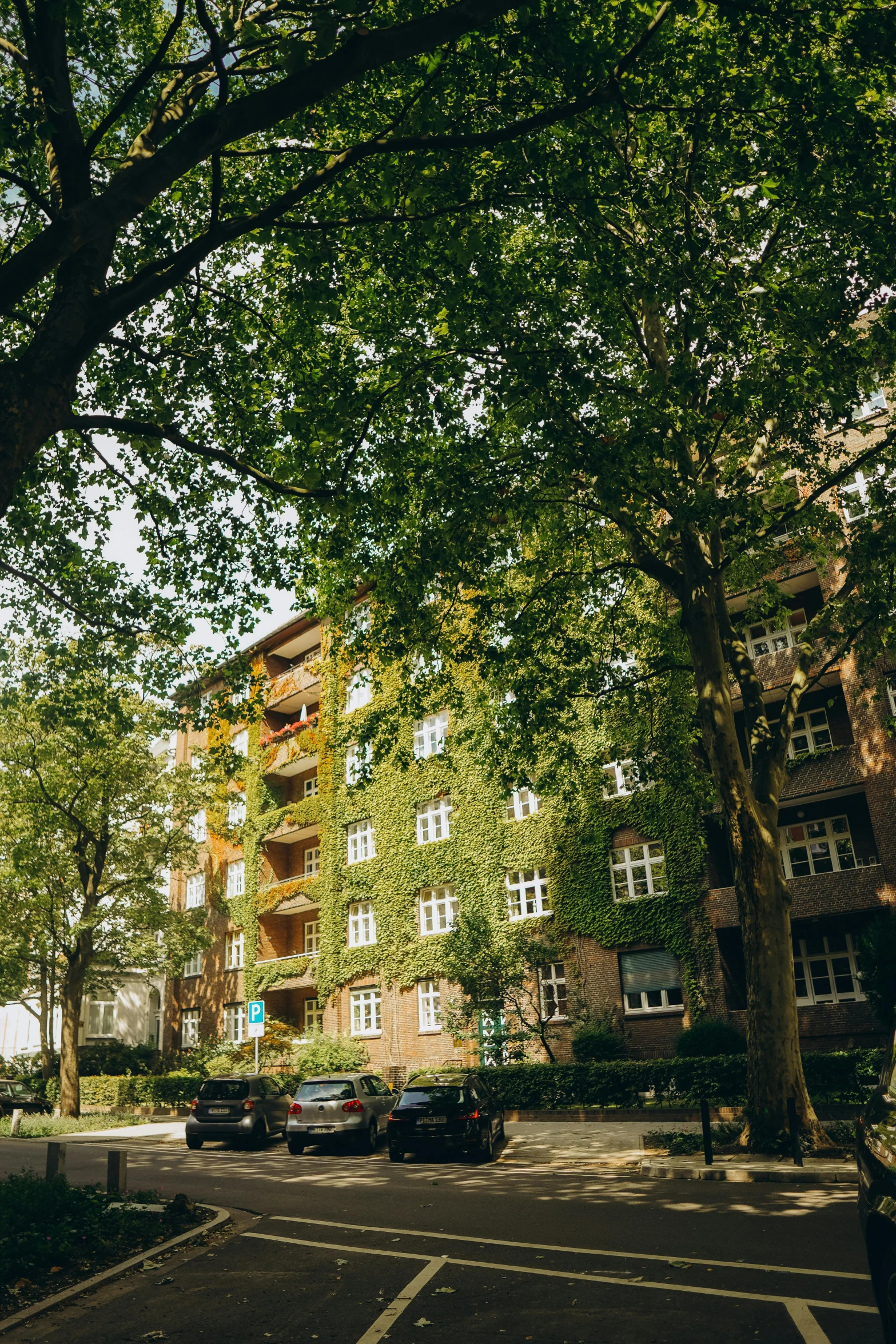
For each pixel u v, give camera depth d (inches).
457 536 559.2
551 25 339.0
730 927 959.0
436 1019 1213.7
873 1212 172.4
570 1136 714.8
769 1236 329.4
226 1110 787.4
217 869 1659.7
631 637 754.8
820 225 486.0
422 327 522.6
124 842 1239.5
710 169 481.4
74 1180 566.9
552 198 417.4
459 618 681.0
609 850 1083.3
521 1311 249.4
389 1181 533.6
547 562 704.4
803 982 973.2
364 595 1120.8
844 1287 256.1
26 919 1192.2
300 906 1445.6
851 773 914.7
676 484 487.2
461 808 1233.4
